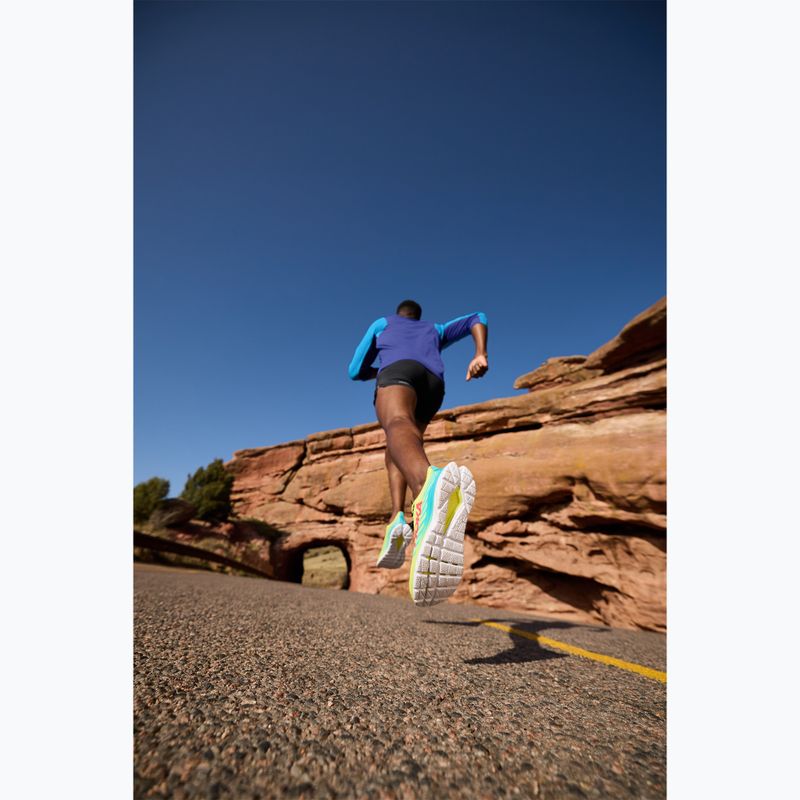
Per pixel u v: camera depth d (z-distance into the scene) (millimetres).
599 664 1647
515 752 780
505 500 9492
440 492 1233
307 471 20000
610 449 8305
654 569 7273
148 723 789
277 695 973
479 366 1750
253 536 19172
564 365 14508
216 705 888
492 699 1064
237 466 22953
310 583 25766
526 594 9273
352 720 867
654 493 7262
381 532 15305
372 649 1551
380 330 1808
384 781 661
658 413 8648
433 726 867
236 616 2080
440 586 1272
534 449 9773
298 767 683
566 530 8727
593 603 8289
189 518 20578
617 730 918
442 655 1548
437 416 13477
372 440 18656
